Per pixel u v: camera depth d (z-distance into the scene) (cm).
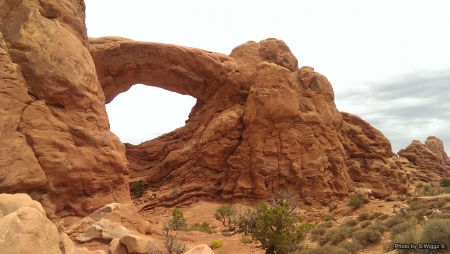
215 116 3859
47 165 1528
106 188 1800
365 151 4081
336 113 3934
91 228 1427
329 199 3309
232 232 2253
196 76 4028
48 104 1662
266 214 1322
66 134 1669
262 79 3625
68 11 1958
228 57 4119
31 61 1609
